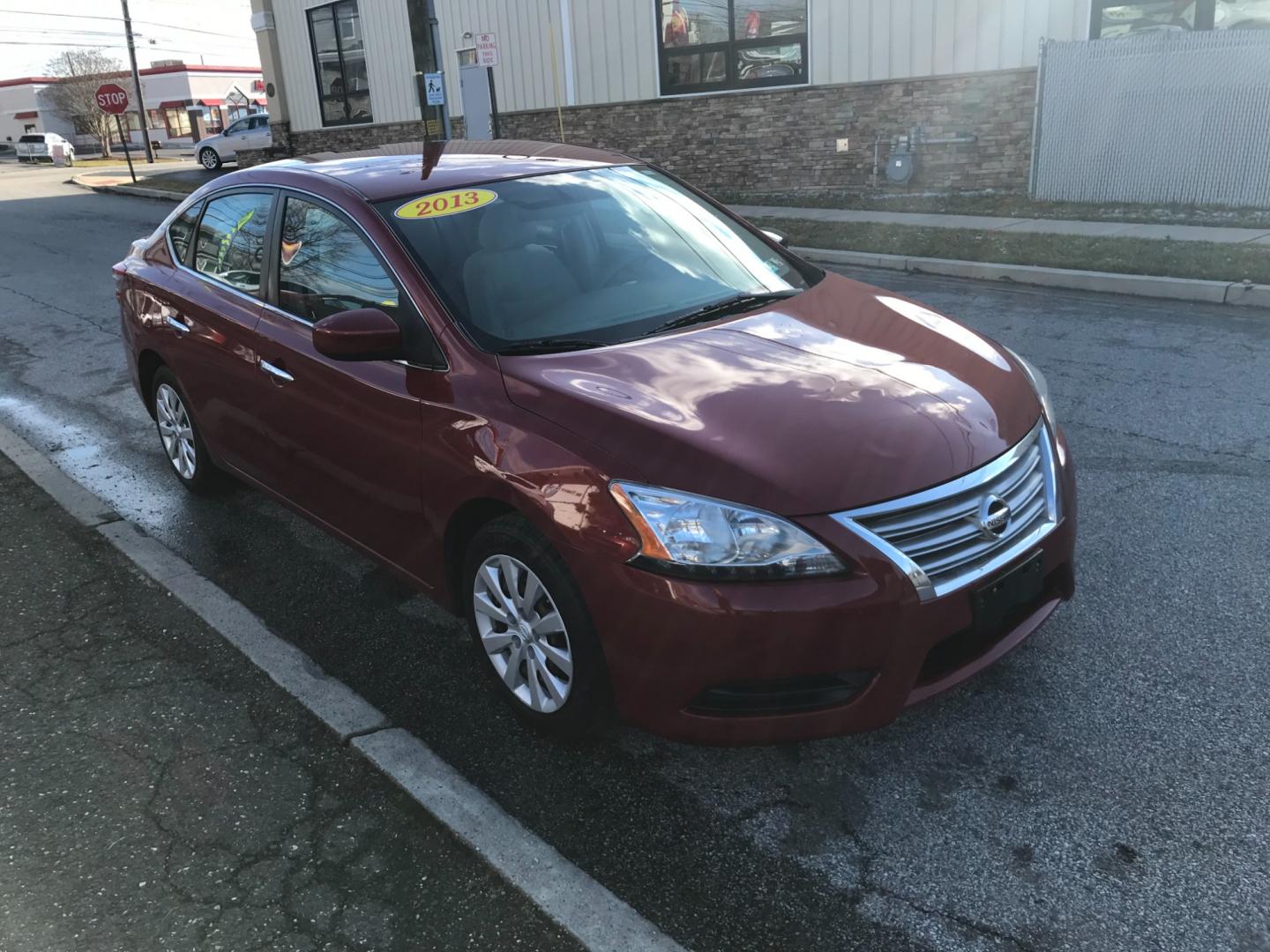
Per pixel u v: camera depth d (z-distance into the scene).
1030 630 3.00
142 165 38.78
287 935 2.40
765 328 3.38
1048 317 7.94
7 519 4.95
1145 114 11.65
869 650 2.56
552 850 2.65
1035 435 3.07
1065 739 3.02
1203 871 2.50
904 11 13.37
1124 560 4.07
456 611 3.42
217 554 4.55
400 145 4.56
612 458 2.70
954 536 2.66
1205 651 3.41
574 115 17.45
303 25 22.66
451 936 2.39
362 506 3.63
